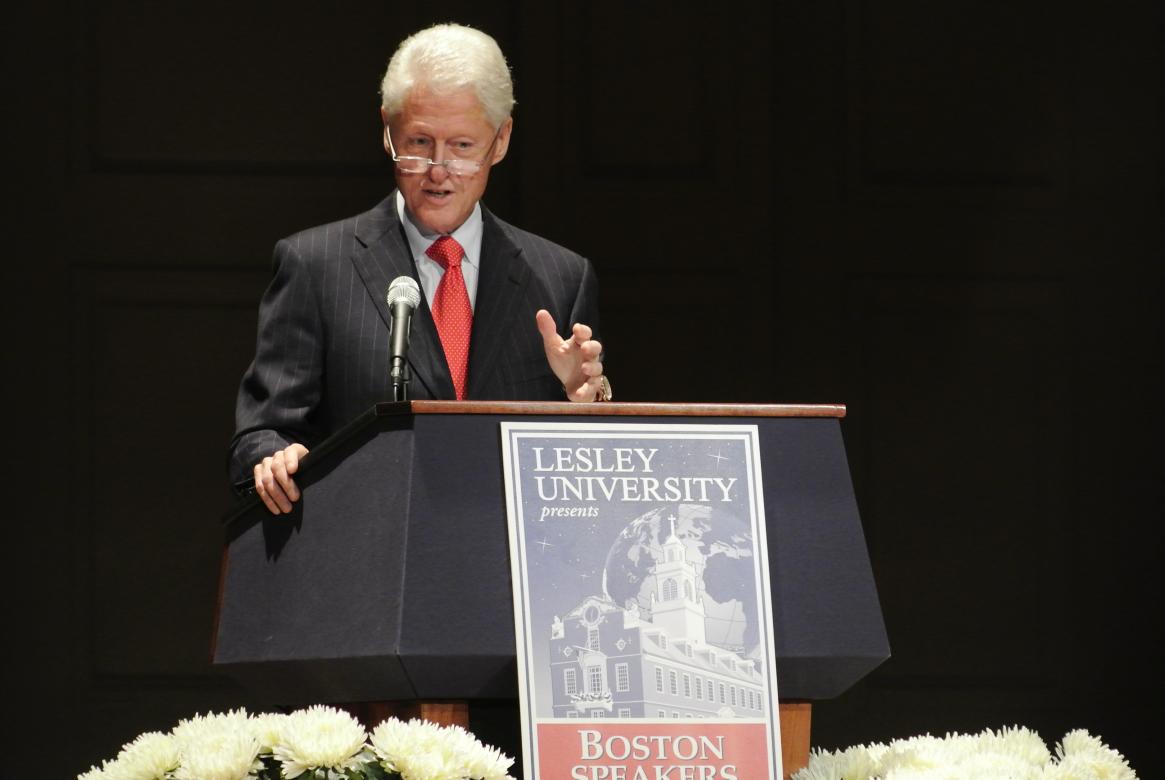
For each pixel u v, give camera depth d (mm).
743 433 7090
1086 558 19516
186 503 18453
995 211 19766
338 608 6766
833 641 6996
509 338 9422
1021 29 19828
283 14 18969
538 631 6574
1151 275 19797
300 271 9352
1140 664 19438
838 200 19641
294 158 18891
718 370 19391
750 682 6758
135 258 18625
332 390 9172
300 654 6902
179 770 6645
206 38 18859
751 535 6941
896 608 19312
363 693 6938
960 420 19594
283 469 7305
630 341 19312
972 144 19797
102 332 18531
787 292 19531
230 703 18250
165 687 18203
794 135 19641
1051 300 19781
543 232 19297
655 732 6605
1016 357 19703
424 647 6453
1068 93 19797
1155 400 19688
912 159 19734
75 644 18125
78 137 18594
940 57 19812
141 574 18312
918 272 19672
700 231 19500
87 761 18000
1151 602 19500
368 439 6906
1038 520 19531
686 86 19562
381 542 6656
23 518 18188
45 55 18594
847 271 19609
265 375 9156
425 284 9578
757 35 19641
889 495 19422
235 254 18766
